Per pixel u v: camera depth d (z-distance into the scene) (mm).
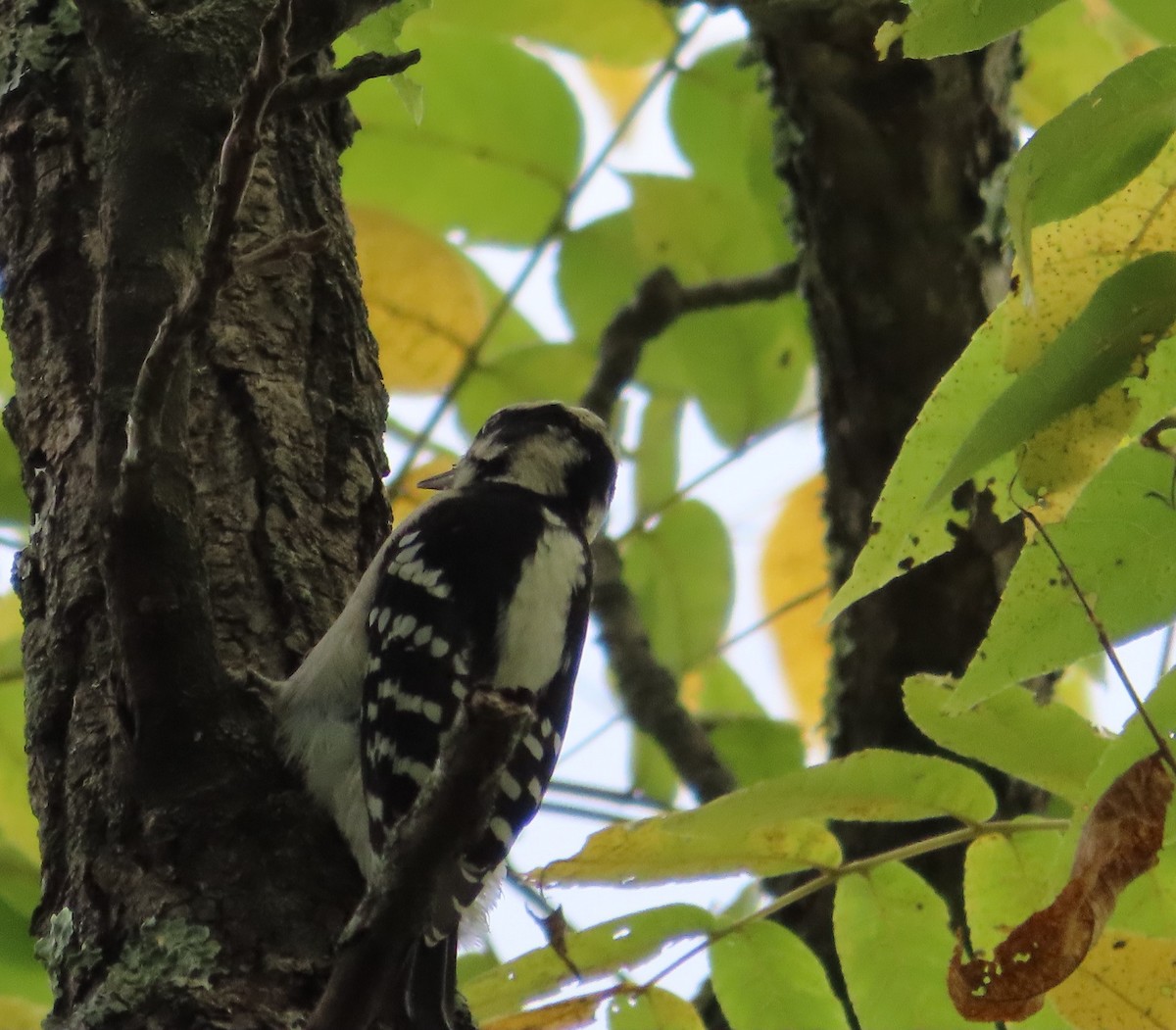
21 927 7699
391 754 6031
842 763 5504
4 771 8141
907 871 5824
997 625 4918
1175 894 5520
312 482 6445
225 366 6441
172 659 5320
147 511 5152
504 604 6863
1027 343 4496
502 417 8844
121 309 5238
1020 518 8773
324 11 4762
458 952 6168
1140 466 4746
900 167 8945
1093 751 5496
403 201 9750
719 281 10438
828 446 9398
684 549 10664
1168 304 4234
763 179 10430
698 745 9727
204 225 5391
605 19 9453
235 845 5410
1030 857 5652
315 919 5355
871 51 8672
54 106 6863
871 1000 5879
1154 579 4844
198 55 5387
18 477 8430
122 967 5094
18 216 6750
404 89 5934
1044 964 4645
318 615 6184
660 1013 5875
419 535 7004
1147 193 4363
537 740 6707
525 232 9867
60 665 5805
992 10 4281
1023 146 4094
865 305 9117
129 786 5426
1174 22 6762
